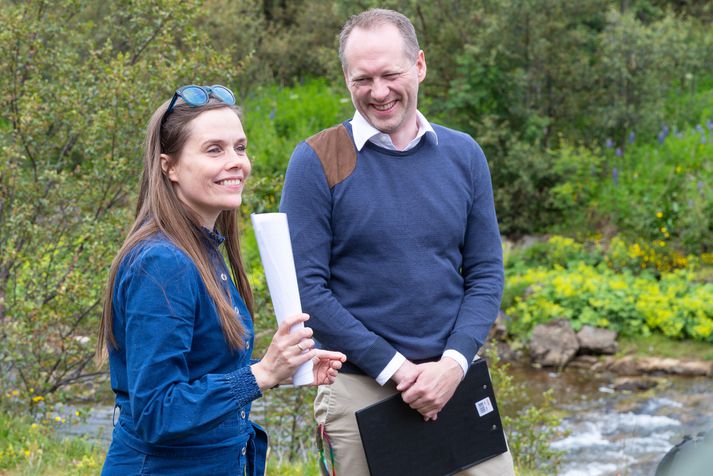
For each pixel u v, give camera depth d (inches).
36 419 234.4
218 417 80.1
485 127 532.7
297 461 220.5
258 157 558.3
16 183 249.0
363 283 116.9
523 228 533.0
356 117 120.4
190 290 82.7
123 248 84.8
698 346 403.5
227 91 90.2
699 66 596.1
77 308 244.2
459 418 119.0
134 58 283.9
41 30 267.7
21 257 241.8
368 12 119.6
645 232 493.0
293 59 729.0
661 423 330.0
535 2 524.4
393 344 117.1
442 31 554.6
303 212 117.3
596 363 403.2
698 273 458.3
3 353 228.8
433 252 118.6
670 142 535.5
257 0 751.1
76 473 184.4
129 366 80.9
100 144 255.9
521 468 224.8
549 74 546.3
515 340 426.3
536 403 358.3
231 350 87.0
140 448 84.2
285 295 84.5
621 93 545.6
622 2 633.6
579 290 438.3
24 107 253.8
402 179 118.4
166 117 88.0
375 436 113.9
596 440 314.2
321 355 95.8
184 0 287.1
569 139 551.8
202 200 87.2
